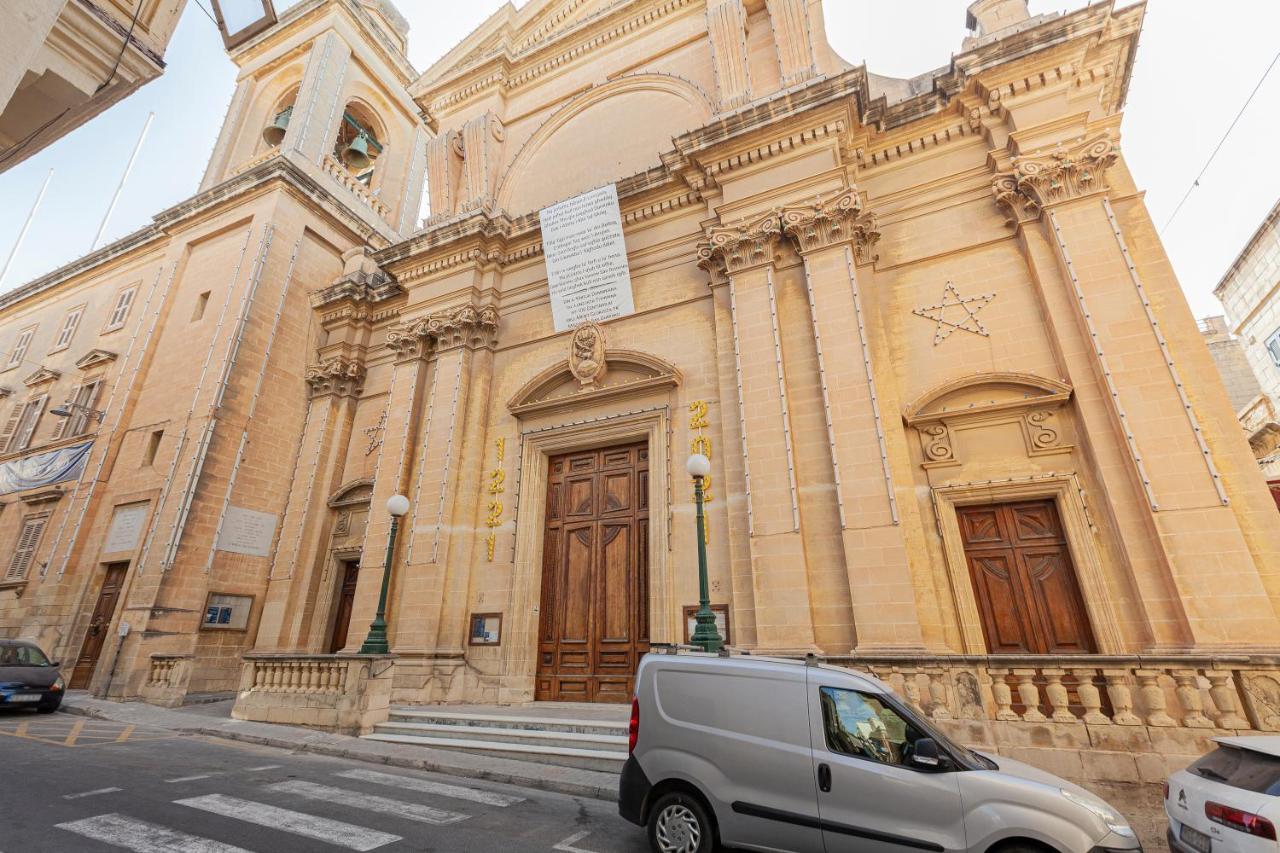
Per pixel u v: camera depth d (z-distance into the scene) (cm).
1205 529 736
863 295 1041
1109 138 945
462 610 1167
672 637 986
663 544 1051
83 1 481
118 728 979
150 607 1312
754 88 1280
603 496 1203
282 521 1591
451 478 1260
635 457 1198
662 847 451
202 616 1380
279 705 984
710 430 1086
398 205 2295
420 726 895
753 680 473
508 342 1409
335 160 2028
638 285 1286
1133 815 588
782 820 421
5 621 1557
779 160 1139
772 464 963
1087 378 865
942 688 696
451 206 1634
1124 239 912
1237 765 400
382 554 1273
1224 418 795
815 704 448
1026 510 892
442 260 1491
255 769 699
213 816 507
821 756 428
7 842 424
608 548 1159
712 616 750
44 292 2308
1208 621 702
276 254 1727
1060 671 668
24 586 1587
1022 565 869
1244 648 675
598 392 1210
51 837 440
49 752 750
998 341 958
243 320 1600
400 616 1171
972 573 889
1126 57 1007
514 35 1819
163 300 1828
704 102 1371
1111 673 651
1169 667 633
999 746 654
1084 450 857
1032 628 836
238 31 593
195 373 1606
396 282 1689
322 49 2058
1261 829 350
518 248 1472
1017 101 1025
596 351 1244
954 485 911
